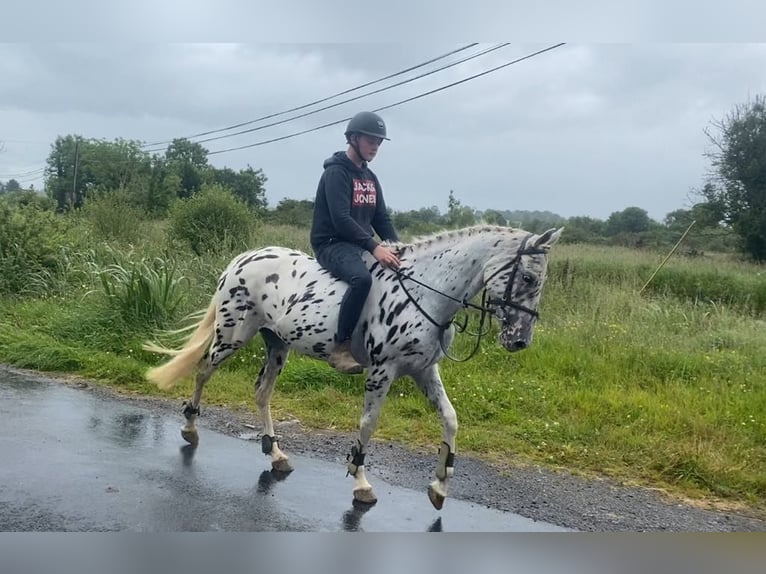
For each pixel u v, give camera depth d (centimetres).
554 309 1021
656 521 431
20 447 505
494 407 642
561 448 556
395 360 428
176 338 824
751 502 475
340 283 455
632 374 740
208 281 973
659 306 1025
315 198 477
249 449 536
